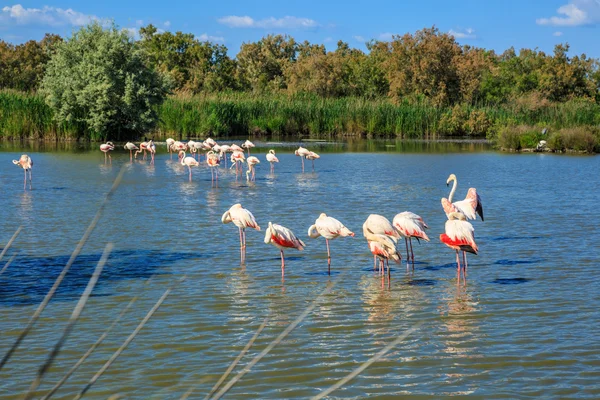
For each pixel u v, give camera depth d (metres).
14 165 31.38
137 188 23.88
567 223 16.67
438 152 41.22
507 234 15.31
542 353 7.88
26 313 9.40
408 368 7.47
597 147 41.31
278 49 103.38
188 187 24.28
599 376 7.21
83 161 34.03
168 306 9.77
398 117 56.41
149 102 46.59
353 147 45.31
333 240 14.67
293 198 21.36
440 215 18.03
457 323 8.98
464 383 7.06
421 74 64.19
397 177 27.70
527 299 10.08
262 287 10.84
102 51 45.56
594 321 9.02
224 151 32.34
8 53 81.81
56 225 16.30
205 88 82.94
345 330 8.73
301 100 63.44
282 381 7.14
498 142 44.78
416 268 12.16
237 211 12.72
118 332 8.62
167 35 93.69
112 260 12.72
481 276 11.52
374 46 90.88
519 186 24.52
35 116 48.78
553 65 75.44
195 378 7.21
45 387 6.96
